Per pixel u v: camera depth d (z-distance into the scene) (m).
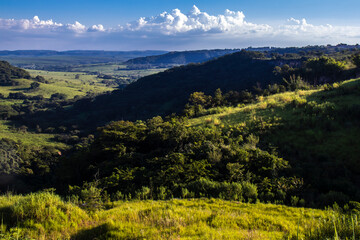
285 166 15.07
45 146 79.50
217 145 18.73
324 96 26.88
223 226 5.37
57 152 67.56
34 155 58.50
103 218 5.81
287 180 13.06
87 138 87.62
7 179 39.53
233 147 17.94
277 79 86.75
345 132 17.83
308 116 21.53
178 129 23.95
